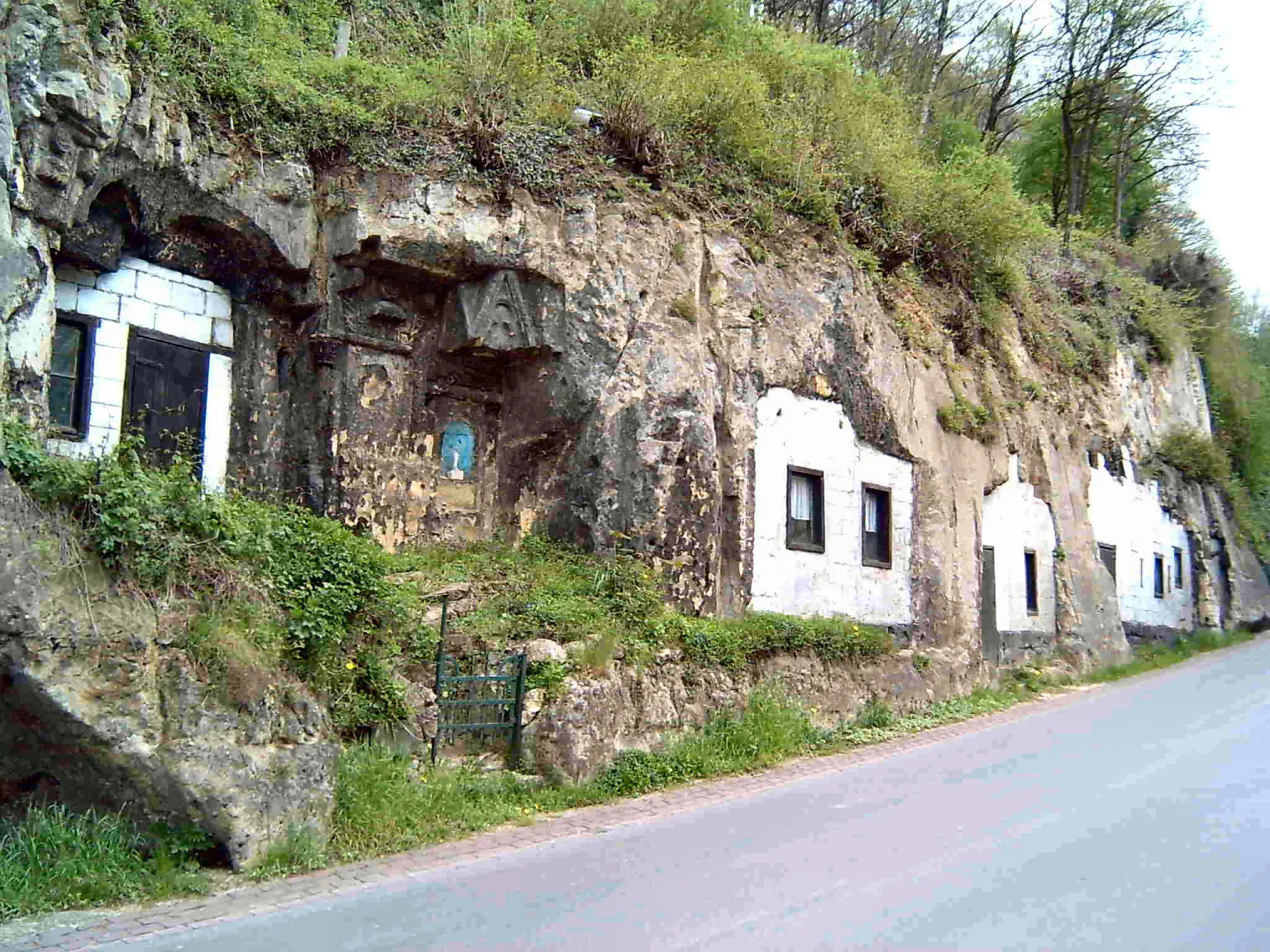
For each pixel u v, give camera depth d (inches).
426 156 514.6
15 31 366.9
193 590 325.4
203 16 475.5
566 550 527.8
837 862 323.6
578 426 536.7
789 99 740.0
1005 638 822.5
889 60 1288.1
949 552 730.2
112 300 443.8
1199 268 1502.2
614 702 443.5
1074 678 868.0
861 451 670.5
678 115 632.4
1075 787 428.8
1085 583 948.6
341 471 493.4
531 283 534.9
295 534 382.3
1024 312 982.4
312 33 612.7
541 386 539.5
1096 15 1398.9
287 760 324.2
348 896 292.5
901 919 270.5
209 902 285.1
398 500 512.4
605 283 545.0
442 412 538.3
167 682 307.4
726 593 566.3
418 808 357.1
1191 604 1256.2
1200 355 1480.1
